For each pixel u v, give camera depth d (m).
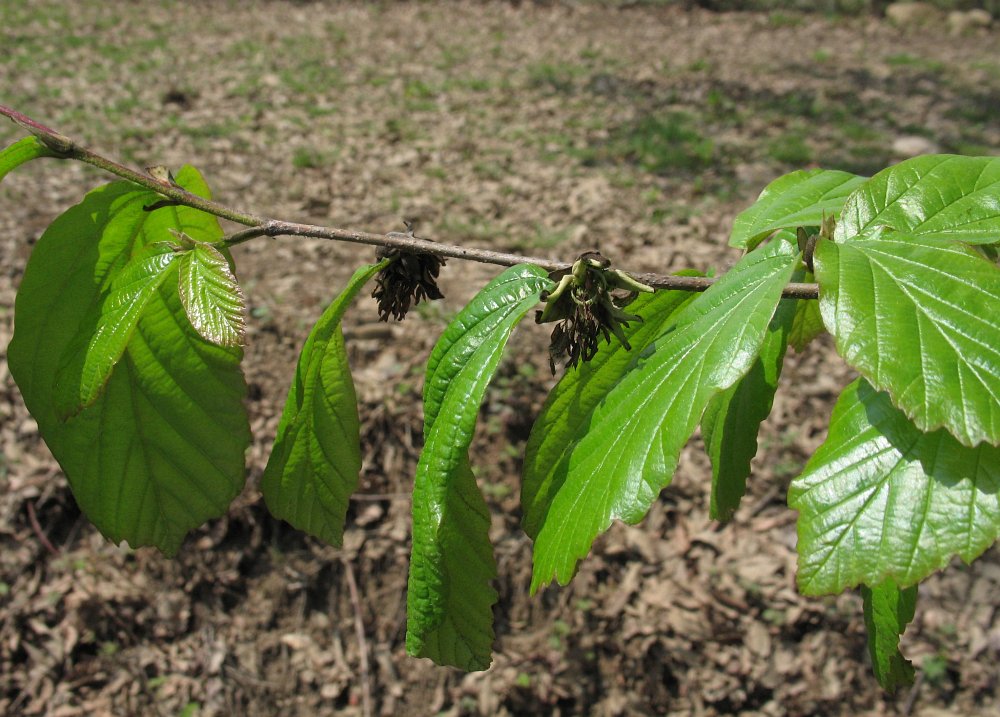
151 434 1.52
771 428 6.21
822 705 4.99
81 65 12.02
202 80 11.73
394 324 6.60
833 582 1.08
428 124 10.61
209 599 5.23
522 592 5.35
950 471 1.07
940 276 1.06
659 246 7.93
